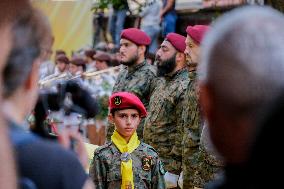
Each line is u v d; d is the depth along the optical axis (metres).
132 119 7.40
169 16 17.81
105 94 13.86
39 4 3.11
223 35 2.56
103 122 12.87
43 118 3.47
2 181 2.18
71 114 3.54
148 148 7.50
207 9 17.17
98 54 16.95
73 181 3.01
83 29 19.23
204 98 2.67
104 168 7.36
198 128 8.09
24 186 2.78
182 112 9.00
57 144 3.08
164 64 9.63
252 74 2.48
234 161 2.63
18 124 2.97
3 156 2.19
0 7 2.59
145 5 18.33
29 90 3.01
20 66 2.88
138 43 10.72
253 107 2.50
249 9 2.64
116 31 19.41
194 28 8.39
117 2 19.09
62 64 17.08
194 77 8.23
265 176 2.56
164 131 9.48
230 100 2.52
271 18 2.56
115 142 7.43
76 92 3.61
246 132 2.54
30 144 2.96
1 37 2.53
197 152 8.16
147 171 7.39
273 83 2.47
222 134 2.59
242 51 2.50
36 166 2.94
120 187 7.32
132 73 10.82
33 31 2.95
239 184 2.65
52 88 3.59
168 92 9.46
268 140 2.51
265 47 2.49
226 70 2.52
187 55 8.26
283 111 2.47
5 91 2.87
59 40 18.69
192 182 8.25
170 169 9.30
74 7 18.69
